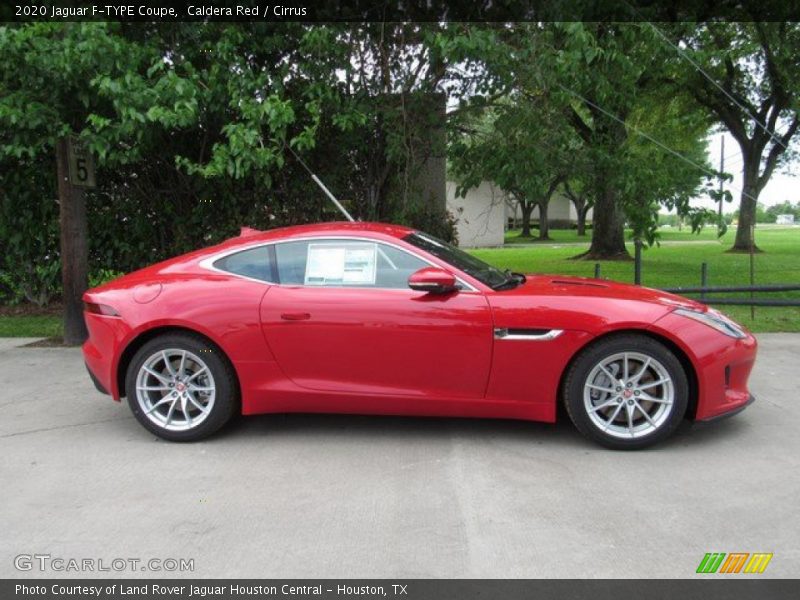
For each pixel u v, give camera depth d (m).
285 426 4.63
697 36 12.52
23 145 6.56
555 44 6.90
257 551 2.91
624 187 7.19
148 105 6.02
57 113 6.35
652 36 7.00
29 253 9.53
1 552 2.94
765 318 8.84
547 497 3.42
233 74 6.84
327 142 8.20
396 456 4.03
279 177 8.62
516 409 4.10
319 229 4.49
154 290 4.33
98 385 4.50
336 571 2.74
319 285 4.23
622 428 4.04
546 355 3.99
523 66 6.69
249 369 4.20
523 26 6.82
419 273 4.00
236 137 6.20
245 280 4.30
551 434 4.38
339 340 4.12
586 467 3.81
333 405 4.21
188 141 8.23
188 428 4.28
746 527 3.08
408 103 7.51
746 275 13.35
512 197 12.56
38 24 5.89
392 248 4.28
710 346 3.95
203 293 4.25
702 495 3.42
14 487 3.63
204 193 8.76
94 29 5.81
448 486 3.57
